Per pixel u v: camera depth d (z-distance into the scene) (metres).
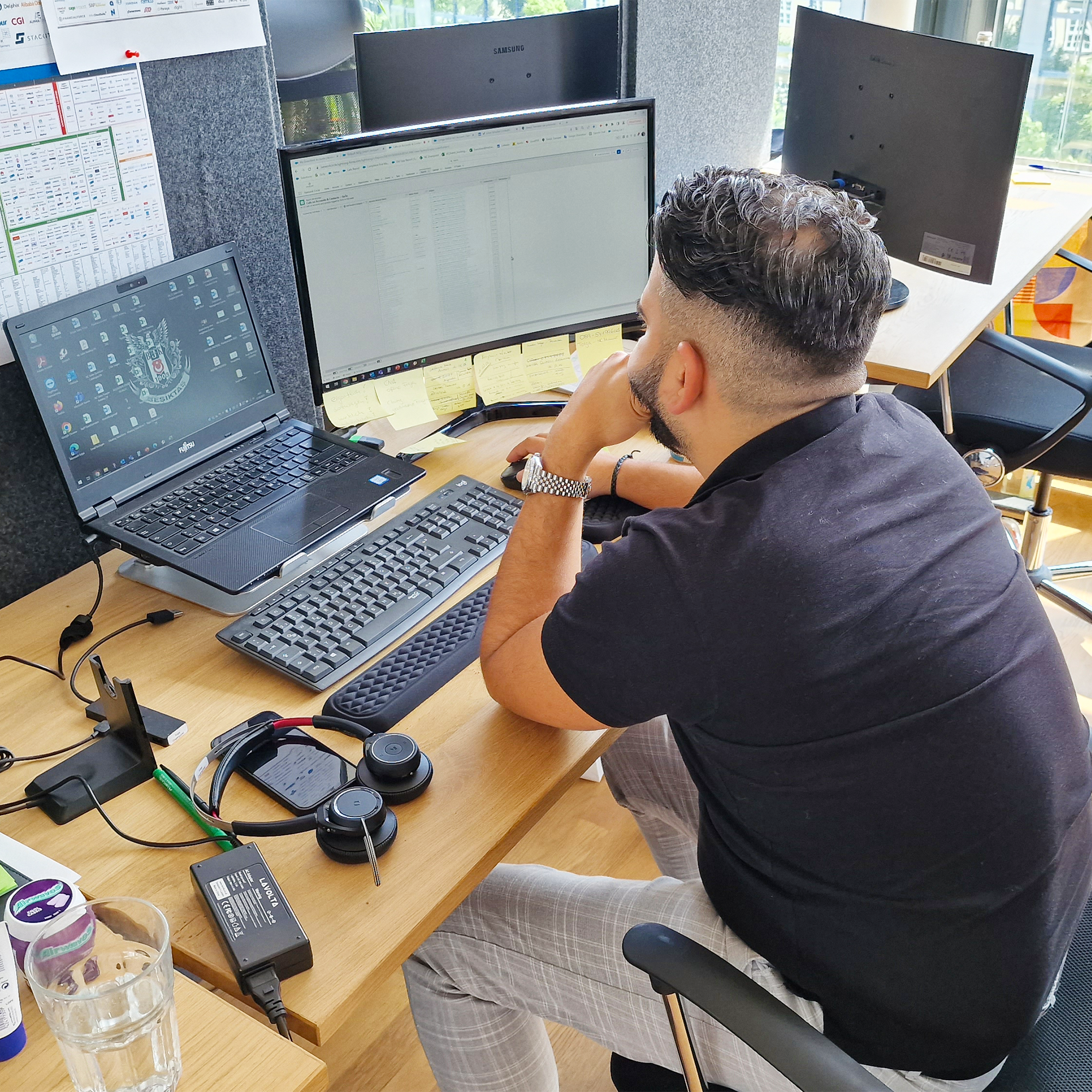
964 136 1.54
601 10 1.57
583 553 1.08
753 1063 0.80
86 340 1.04
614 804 1.66
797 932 0.76
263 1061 0.60
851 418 0.76
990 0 2.58
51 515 1.13
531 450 1.24
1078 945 0.87
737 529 0.71
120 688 0.81
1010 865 0.69
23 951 0.64
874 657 0.67
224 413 1.18
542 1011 0.93
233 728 0.88
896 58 1.59
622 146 1.31
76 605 1.06
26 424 1.08
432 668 0.95
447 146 1.21
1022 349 1.62
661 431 0.83
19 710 0.92
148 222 1.13
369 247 1.21
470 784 0.83
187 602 1.06
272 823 0.78
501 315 1.33
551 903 0.92
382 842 0.77
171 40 1.09
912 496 0.73
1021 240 1.90
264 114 1.23
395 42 1.42
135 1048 0.57
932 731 0.67
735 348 0.73
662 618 0.71
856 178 1.73
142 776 0.84
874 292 0.73
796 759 0.70
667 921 0.86
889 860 0.70
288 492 1.13
